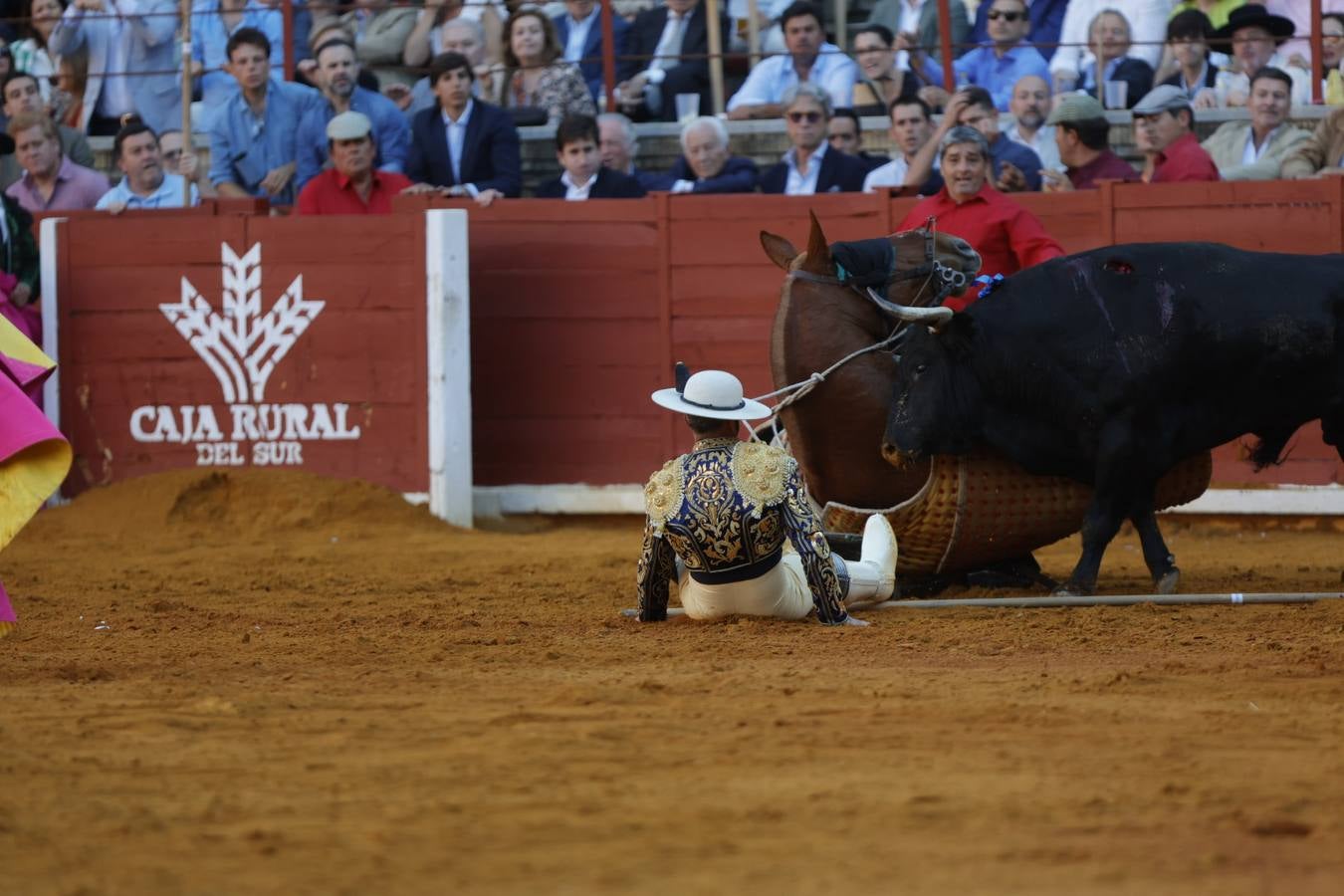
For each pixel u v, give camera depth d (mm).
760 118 35188
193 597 20875
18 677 13797
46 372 14594
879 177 32844
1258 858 7883
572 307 32156
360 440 32125
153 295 32406
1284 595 18391
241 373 32312
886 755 10219
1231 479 30438
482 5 37000
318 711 11953
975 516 18922
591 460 32250
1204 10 35844
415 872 7707
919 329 18547
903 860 7859
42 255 32531
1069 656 14578
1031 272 18922
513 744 10641
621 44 36844
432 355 31531
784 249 20266
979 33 36094
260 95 35469
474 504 32219
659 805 8953
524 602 19875
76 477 32500
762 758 10156
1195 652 14812
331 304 32125
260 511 30109
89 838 8383
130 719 11633
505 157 34094
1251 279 18484
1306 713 11578
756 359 31672
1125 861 7836
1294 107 33625
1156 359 18234
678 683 12945
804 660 14305
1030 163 32125
